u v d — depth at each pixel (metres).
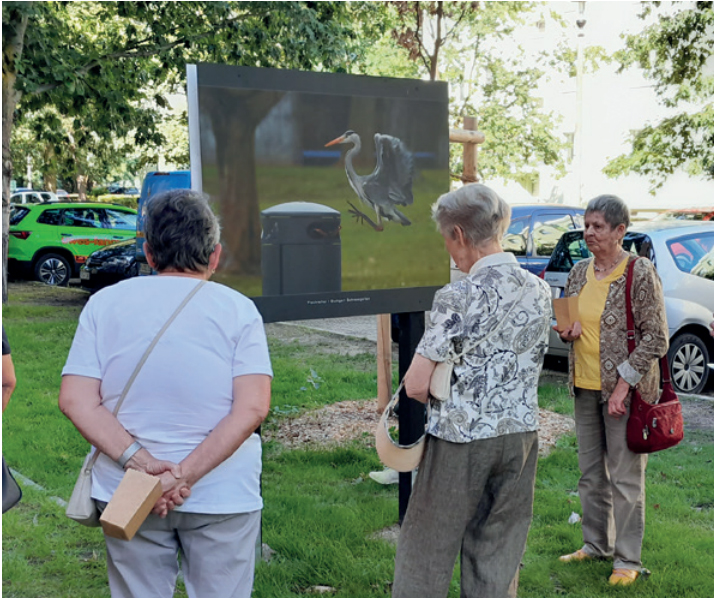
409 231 4.40
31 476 5.71
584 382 4.16
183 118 21.47
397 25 19.77
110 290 2.54
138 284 2.53
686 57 18.81
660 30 18.77
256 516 2.61
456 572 4.25
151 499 2.32
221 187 3.83
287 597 3.90
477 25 21.47
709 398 8.31
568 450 6.41
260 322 2.58
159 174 13.77
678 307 8.40
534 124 23.52
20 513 4.98
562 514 5.01
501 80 23.36
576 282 4.24
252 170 3.90
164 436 2.42
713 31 18.28
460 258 3.02
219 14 14.61
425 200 4.45
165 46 14.89
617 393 3.94
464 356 2.87
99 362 2.48
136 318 2.46
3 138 14.16
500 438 2.90
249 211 3.91
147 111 16.55
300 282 4.07
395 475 5.64
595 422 4.20
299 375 9.18
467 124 5.68
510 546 3.00
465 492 2.90
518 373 2.94
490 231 2.93
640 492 4.06
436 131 4.46
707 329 8.62
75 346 2.49
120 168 38.38
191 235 2.55
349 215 4.20
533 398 3.00
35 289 17.19
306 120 4.04
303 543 4.48
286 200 4.00
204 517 2.48
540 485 5.63
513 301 2.89
